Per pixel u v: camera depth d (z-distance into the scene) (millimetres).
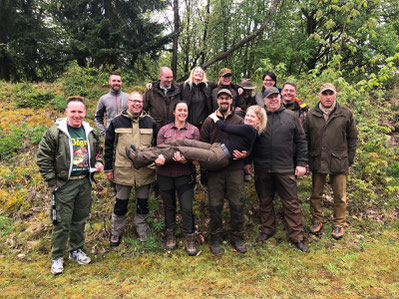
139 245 3510
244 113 4133
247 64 14711
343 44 6816
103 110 4289
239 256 3312
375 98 6922
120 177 3346
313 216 3818
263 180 3520
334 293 2674
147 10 12289
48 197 4535
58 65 11820
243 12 13773
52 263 3051
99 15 11445
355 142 3631
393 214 4137
